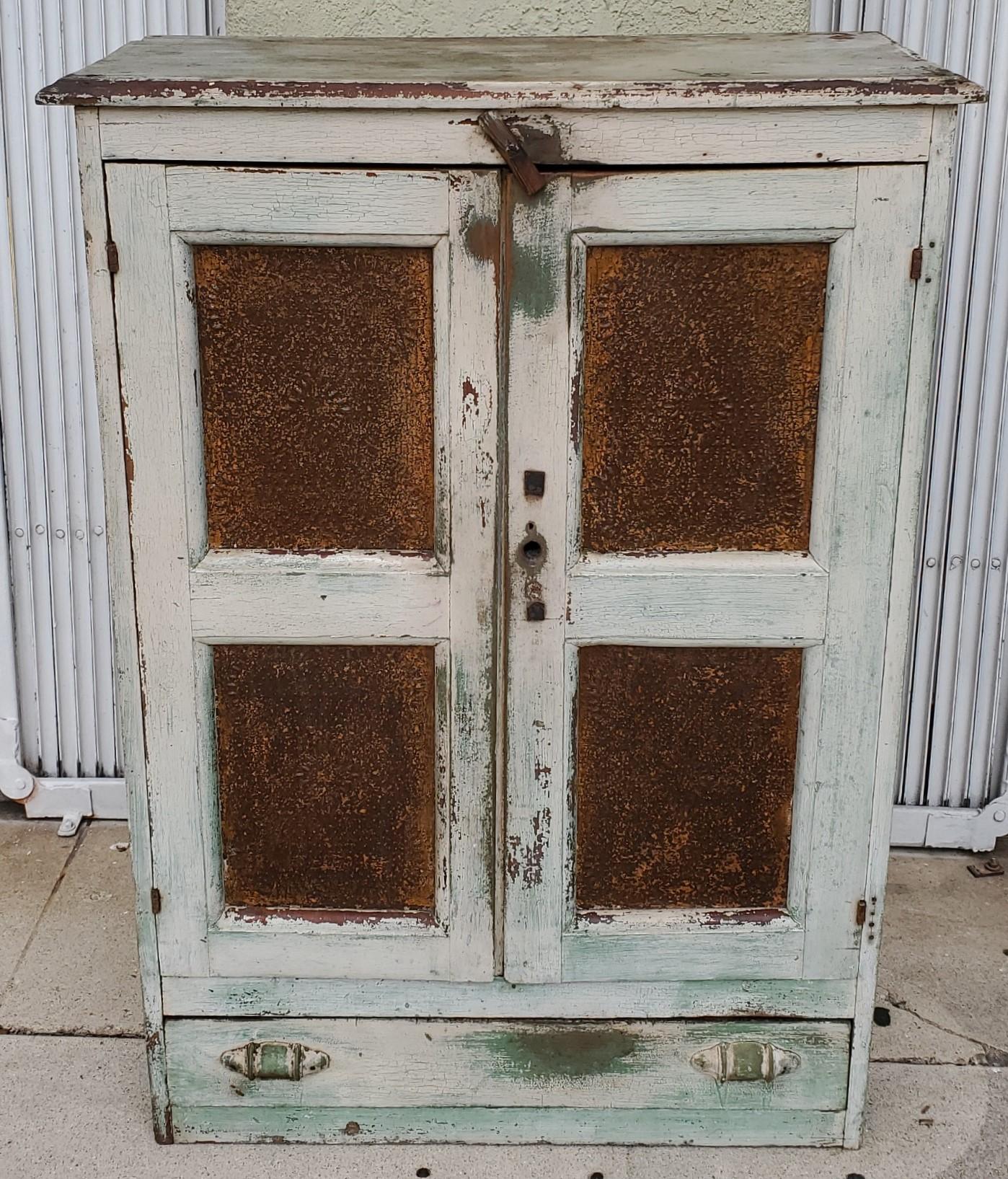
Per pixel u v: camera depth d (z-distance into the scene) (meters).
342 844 2.17
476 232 1.90
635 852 2.17
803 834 2.14
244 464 2.02
